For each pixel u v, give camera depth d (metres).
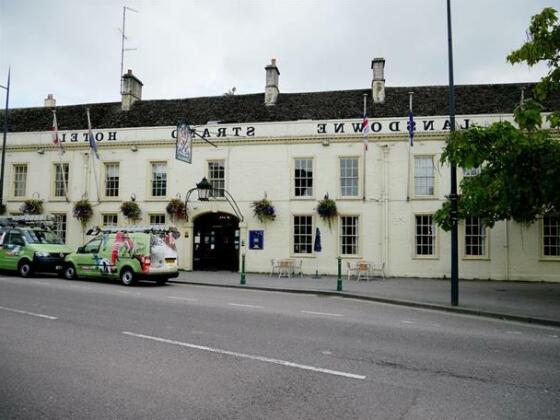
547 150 11.20
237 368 6.14
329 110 22.69
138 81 26.30
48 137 24.75
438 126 20.72
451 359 6.87
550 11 12.05
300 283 17.78
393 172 21.06
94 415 4.51
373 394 5.24
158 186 23.42
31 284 15.53
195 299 12.91
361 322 9.86
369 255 20.97
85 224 23.83
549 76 12.73
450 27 12.98
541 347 7.89
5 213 24.78
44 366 6.11
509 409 4.87
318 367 6.26
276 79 23.92
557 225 19.81
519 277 19.83
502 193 12.56
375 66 22.67
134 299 12.53
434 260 20.48
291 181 21.94
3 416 4.46
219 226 23.50
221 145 22.77
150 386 5.36
